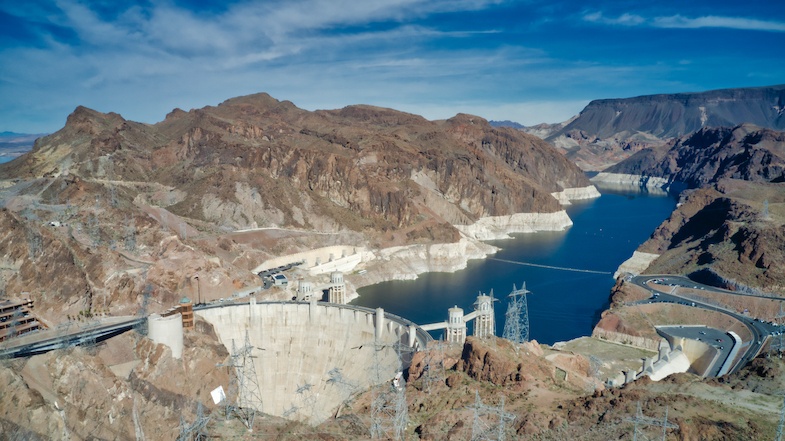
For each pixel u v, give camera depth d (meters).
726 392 143.38
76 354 179.00
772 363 165.88
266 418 176.12
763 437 113.12
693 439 111.75
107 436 164.12
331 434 139.88
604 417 119.94
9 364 165.12
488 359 147.12
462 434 120.06
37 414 151.12
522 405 130.38
